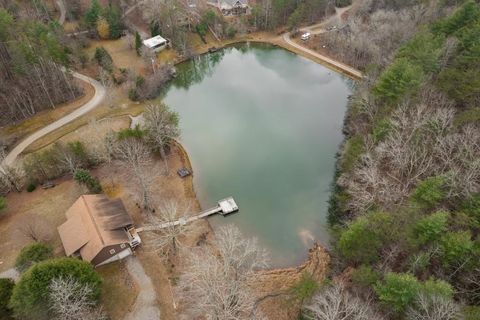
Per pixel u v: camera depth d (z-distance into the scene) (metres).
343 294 40.97
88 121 80.94
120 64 103.25
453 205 46.75
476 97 60.09
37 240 54.72
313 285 42.84
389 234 43.66
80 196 58.56
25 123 79.50
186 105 95.00
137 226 59.19
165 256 54.44
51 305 40.62
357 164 60.69
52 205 61.44
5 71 82.88
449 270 41.06
